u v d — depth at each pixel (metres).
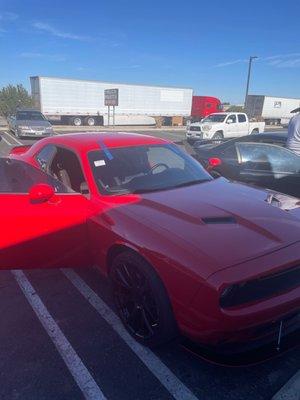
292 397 2.18
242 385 2.29
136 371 2.42
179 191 3.31
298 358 2.52
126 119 32.97
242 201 3.06
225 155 6.73
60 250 3.09
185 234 2.45
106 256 2.91
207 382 2.32
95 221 2.97
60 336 2.76
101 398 2.21
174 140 21.69
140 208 2.89
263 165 6.27
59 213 3.00
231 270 2.13
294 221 2.73
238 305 2.15
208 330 2.17
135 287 2.62
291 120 6.48
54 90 28.80
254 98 37.59
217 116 20.42
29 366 2.46
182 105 36.00
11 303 3.20
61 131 25.64
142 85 32.88
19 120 18.78
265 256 2.26
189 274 2.19
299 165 5.96
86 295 3.33
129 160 3.63
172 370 2.42
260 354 2.36
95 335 2.78
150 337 2.54
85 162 3.44
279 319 2.26
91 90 30.48
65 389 2.27
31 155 4.37
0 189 3.02
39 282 3.56
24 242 3.02
